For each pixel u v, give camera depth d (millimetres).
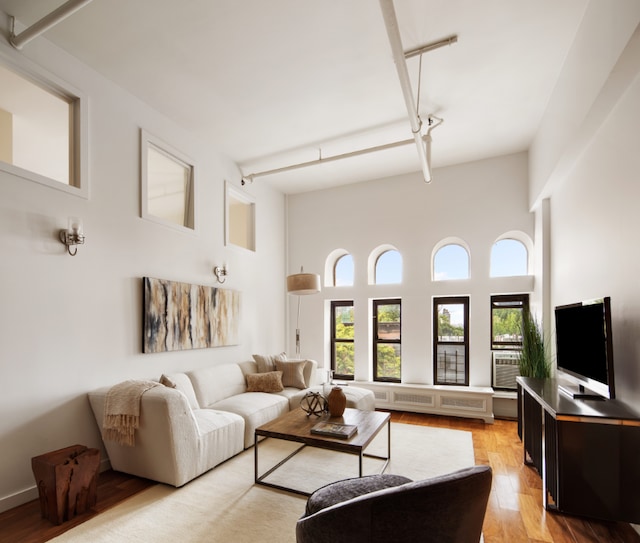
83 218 3213
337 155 4973
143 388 2939
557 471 2354
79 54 3154
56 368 2947
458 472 1479
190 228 4488
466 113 4078
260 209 5941
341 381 5887
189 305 4305
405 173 5781
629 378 2463
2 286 2643
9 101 3482
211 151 4863
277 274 6332
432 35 2918
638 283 2336
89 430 3156
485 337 5164
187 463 2912
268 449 3736
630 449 2221
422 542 1387
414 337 5559
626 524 2404
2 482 2588
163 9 2670
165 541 2219
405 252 5711
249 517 2471
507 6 2633
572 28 2844
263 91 3689
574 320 2938
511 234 5234
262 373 4824
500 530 2348
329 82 3549
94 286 3279
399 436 4148
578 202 3420
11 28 2744
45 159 4492
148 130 3910
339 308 6371
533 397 3018
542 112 4047
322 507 1777
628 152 2439
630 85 2383
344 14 2725
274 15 2732
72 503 2469
